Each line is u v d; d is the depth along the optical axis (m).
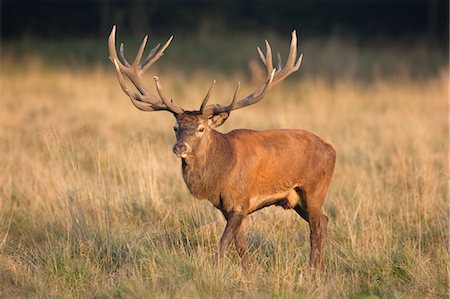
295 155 16.81
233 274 15.33
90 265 15.97
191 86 47.81
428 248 17.34
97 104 38.09
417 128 31.59
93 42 69.31
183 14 77.81
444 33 73.12
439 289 15.15
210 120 15.91
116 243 16.97
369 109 40.22
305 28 76.88
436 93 44.97
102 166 22.59
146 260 15.72
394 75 56.78
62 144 22.66
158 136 27.47
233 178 16.02
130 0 76.56
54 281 15.46
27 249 17.38
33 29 77.06
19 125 32.22
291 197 17.22
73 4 77.94
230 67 59.50
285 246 17.19
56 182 20.78
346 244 17.31
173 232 17.94
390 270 15.95
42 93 43.16
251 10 78.31
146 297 14.41
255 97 16.30
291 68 16.94
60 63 59.03
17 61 58.88
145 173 20.69
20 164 23.98
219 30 75.69
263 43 66.94
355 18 77.06
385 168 24.20
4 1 76.38
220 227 18.09
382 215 19.45
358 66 59.34
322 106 39.88
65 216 18.64
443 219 18.73
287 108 39.31
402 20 76.50
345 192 21.33
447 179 21.47
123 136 28.67
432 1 73.69
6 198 20.95
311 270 15.77
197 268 15.20
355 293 15.28
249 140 16.48
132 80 16.69
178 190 20.88
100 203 19.38
